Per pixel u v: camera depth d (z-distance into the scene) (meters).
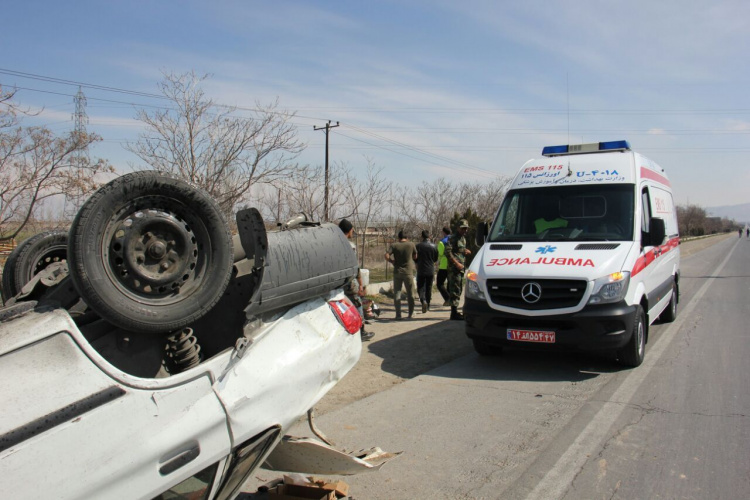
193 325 3.09
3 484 1.90
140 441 2.26
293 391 2.92
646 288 7.38
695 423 5.11
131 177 2.43
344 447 4.65
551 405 5.67
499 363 7.44
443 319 10.88
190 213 2.66
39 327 2.19
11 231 10.55
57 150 10.20
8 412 2.00
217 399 2.55
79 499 2.07
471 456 4.47
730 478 4.04
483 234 8.29
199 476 2.62
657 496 3.79
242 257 3.14
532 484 3.98
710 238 92.62
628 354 6.91
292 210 13.11
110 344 2.69
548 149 9.05
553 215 7.75
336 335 3.28
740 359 7.47
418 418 5.35
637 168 7.95
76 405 2.14
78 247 2.29
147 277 2.51
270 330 2.95
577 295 6.45
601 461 4.34
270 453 3.20
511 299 6.78
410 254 10.74
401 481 4.05
